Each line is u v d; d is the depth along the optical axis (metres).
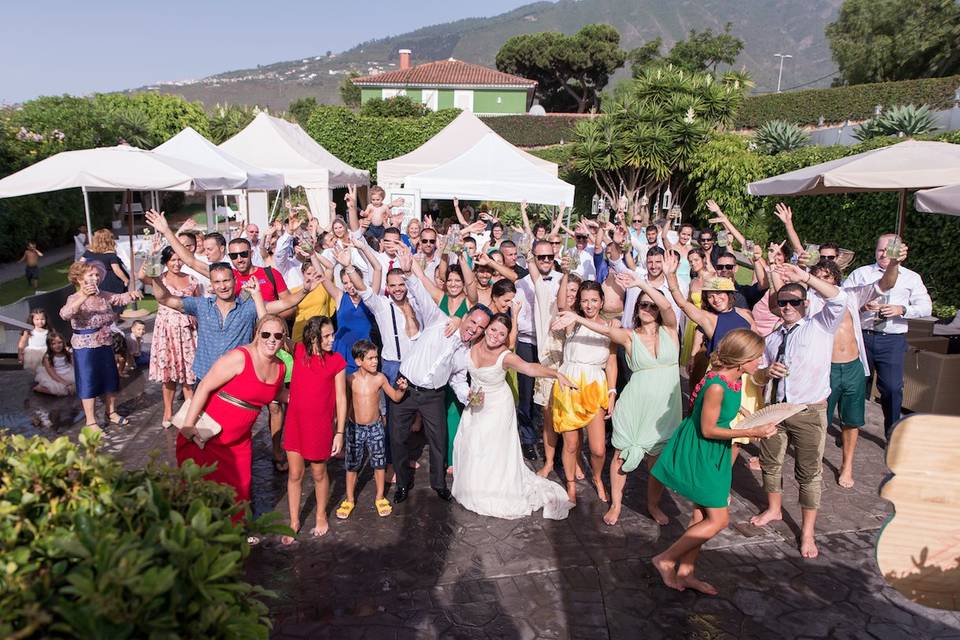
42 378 7.58
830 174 7.52
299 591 4.01
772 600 4.00
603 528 4.87
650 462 4.89
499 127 39.72
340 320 5.91
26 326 8.23
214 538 2.04
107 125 24.06
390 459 5.65
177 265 6.33
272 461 5.99
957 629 3.74
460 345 4.92
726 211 21.52
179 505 2.27
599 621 3.77
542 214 24.16
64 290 9.57
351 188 8.55
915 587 2.23
